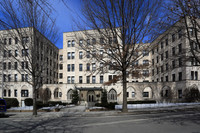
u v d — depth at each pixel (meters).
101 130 7.91
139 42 14.57
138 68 15.89
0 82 35.97
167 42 34.78
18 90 35.59
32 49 14.70
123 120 11.10
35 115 14.80
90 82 37.31
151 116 13.02
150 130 7.72
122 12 13.81
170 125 8.93
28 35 15.41
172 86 32.72
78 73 38.12
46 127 9.09
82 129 8.27
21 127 9.23
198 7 9.37
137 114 14.70
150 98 34.34
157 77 40.31
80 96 35.69
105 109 19.45
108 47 15.14
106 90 32.88
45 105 25.16
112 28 15.36
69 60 39.12
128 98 34.94
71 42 39.50
